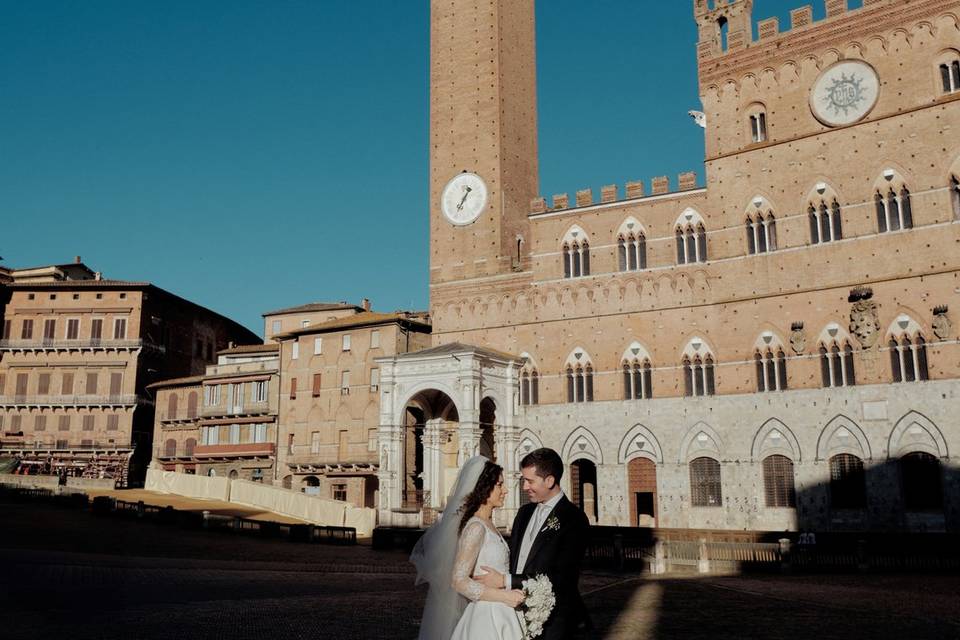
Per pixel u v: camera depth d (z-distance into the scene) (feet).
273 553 155.12
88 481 270.05
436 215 255.50
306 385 288.30
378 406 269.44
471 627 33.81
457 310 246.88
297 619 72.38
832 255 197.98
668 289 219.41
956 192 184.75
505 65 258.57
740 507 200.34
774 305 204.13
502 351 238.07
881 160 193.98
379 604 84.23
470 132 254.88
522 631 33.91
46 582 89.40
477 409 188.14
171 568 113.09
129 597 82.38
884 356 188.03
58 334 337.93
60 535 159.53
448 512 36.14
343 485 274.36
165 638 61.11
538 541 35.17
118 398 329.93
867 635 70.18
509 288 240.32
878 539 168.96
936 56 190.29
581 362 227.40
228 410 305.12
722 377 208.44
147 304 341.21
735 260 211.00
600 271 229.04
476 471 35.96
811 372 197.06
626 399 219.61
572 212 234.99
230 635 63.31
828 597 97.66
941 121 187.42
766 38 213.46
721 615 81.30
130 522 197.67
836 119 201.36
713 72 220.64
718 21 223.92
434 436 212.23
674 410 212.64
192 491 260.01
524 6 273.54
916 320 185.16
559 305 232.53
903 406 183.83
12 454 329.31
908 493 182.09
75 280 361.30
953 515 175.22
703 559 138.72
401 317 271.49
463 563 33.45
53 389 335.06
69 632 61.46
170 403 326.65
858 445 188.24
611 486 217.36
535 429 229.66
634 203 227.20
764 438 200.13
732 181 214.28
